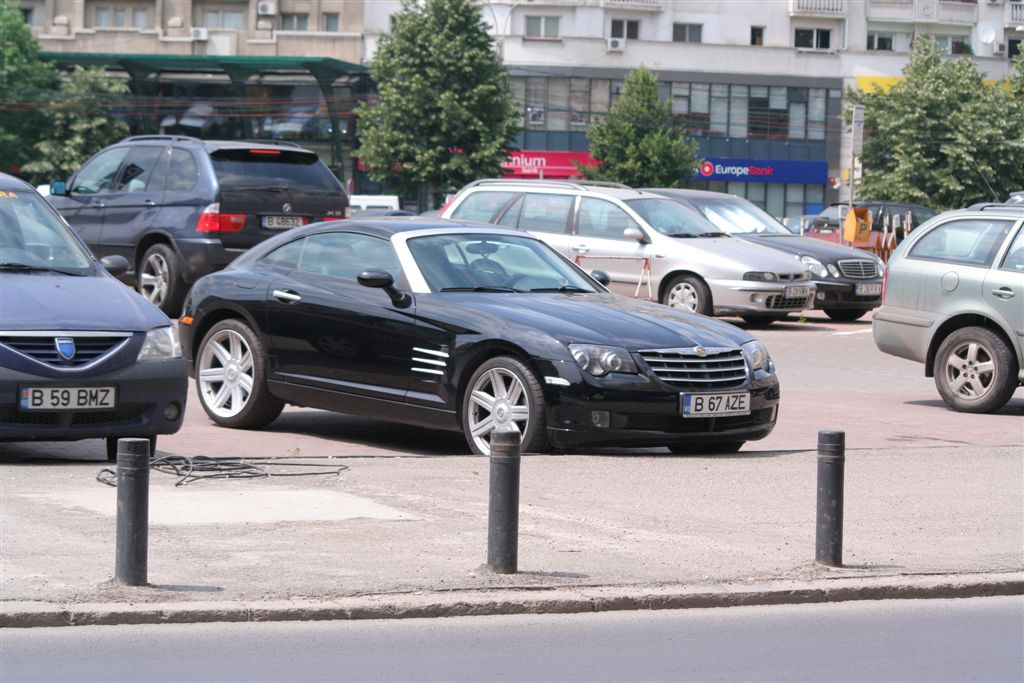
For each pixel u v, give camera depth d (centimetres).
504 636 799
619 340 1307
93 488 1105
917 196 7812
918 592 912
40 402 1186
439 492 1143
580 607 851
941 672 757
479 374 1329
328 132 9669
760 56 10150
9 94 9038
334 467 1253
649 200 2892
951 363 1858
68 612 786
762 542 1007
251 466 1231
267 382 1505
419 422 1379
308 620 812
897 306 1925
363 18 9981
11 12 9206
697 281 2780
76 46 9756
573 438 1283
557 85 9950
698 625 835
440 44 8356
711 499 1152
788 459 1365
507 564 890
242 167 2494
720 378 1338
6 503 1038
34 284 1264
